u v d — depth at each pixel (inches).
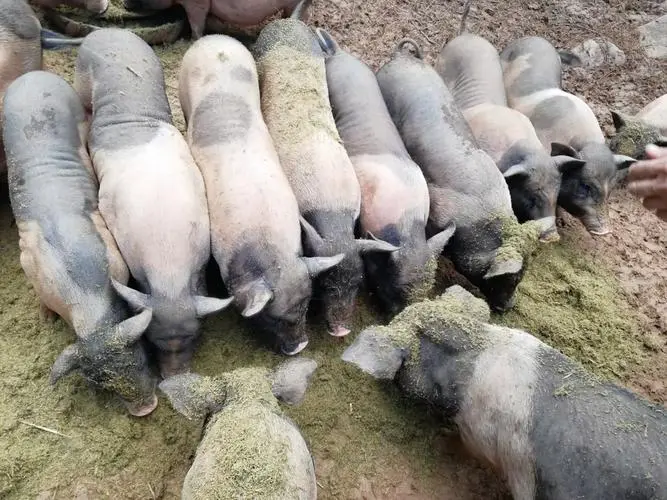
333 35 92.4
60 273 53.1
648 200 57.3
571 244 75.4
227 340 60.1
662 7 108.9
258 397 46.8
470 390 52.0
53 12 81.5
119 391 51.9
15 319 59.4
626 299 70.4
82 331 52.1
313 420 56.2
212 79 65.0
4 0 68.1
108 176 58.6
